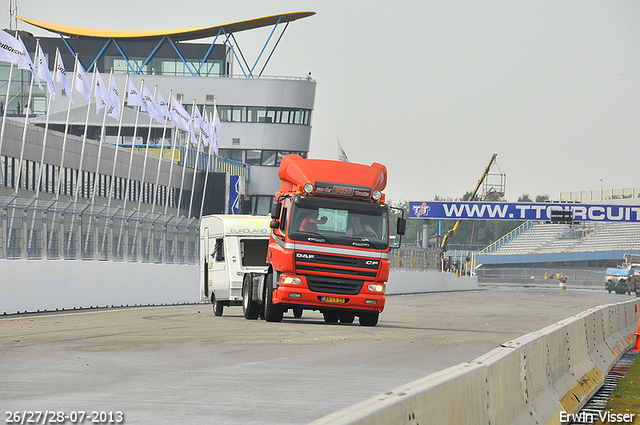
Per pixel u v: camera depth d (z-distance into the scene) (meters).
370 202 50.38
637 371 35.97
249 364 28.53
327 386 23.61
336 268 48.97
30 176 128.50
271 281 51.16
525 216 181.62
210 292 63.38
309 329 45.94
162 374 25.45
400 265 136.50
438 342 39.66
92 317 53.56
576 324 29.09
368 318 51.81
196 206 179.75
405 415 10.73
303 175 50.00
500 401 16.39
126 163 154.38
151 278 75.50
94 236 67.62
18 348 32.44
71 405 19.61
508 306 91.25
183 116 135.00
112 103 117.25
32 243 58.66
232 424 17.67
